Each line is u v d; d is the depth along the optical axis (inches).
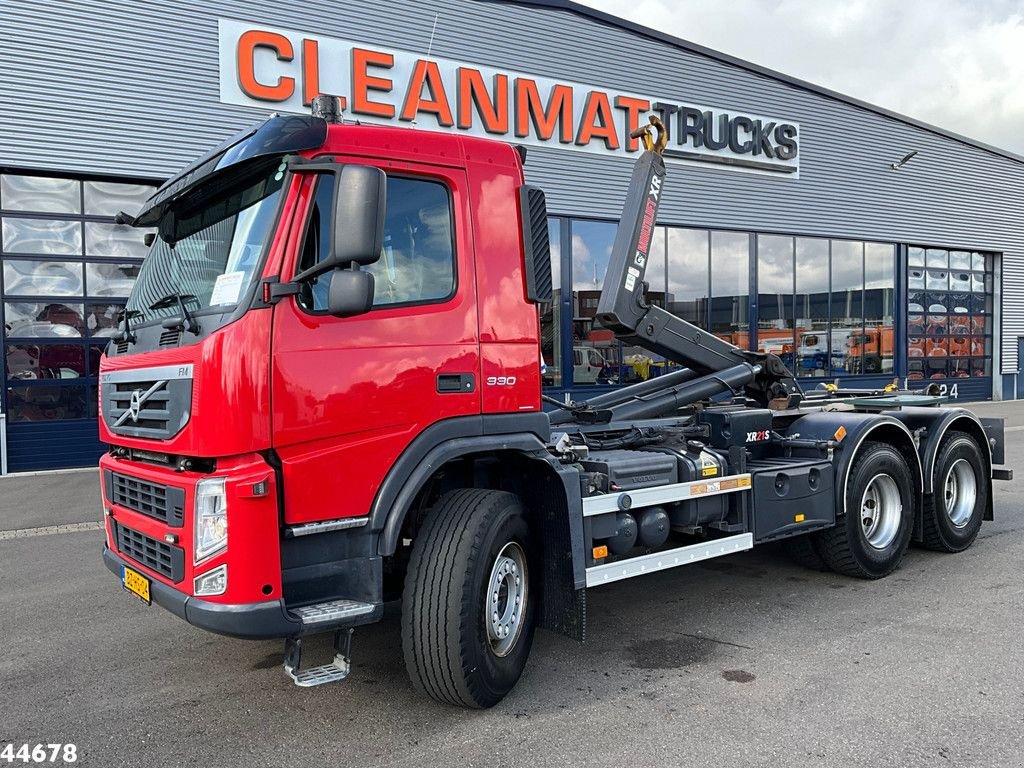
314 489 135.8
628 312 241.3
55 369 508.4
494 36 617.9
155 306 155.2
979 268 1009.5
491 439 158.1
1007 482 414.3
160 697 164.7
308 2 542.6
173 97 510.0
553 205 654.5
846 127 848.9
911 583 240.5
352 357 140.7
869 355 892.6
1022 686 160.6
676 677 170.1
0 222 490.6
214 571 128.7
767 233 795.4
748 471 214.5
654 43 705.0
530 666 178.9
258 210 140.8
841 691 159.8
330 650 191.2
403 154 151.8
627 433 233.5
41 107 479.8
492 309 161.3
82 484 451.8
